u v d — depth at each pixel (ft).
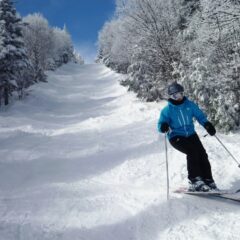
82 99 82.84
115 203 16.87
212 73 36.55
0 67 74.54
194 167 16.06
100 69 177.27
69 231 14.19
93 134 35.50
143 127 35.24
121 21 66.69
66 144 31.53
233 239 12.46
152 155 24.89
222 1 39.29
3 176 22.35
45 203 17.34
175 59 53.16
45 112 65.57
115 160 25.13
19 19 84.43
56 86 109.29
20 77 79.77
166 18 56.80
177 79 49.32
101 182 21.02
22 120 54.70
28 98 80.18
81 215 15.72
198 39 41.96
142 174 21.76
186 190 16.44
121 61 90.84
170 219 14.40
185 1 58.08
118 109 59.06
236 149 23.35
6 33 78.28
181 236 13.06
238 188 17.03
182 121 16.49
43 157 26.94
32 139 33.96
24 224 14.85
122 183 20.56
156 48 56.34
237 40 38.65
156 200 16.49
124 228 14.25
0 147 30.63
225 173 19.57
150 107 51.08
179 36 52.80
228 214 14.37
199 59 35.58
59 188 19.66
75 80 132.57
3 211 16.35
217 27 39.93
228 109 31.81
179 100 16.60
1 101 77.51
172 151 24.94
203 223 13.82
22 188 20.02
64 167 24.38
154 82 57.00
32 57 142.72
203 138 27.14
